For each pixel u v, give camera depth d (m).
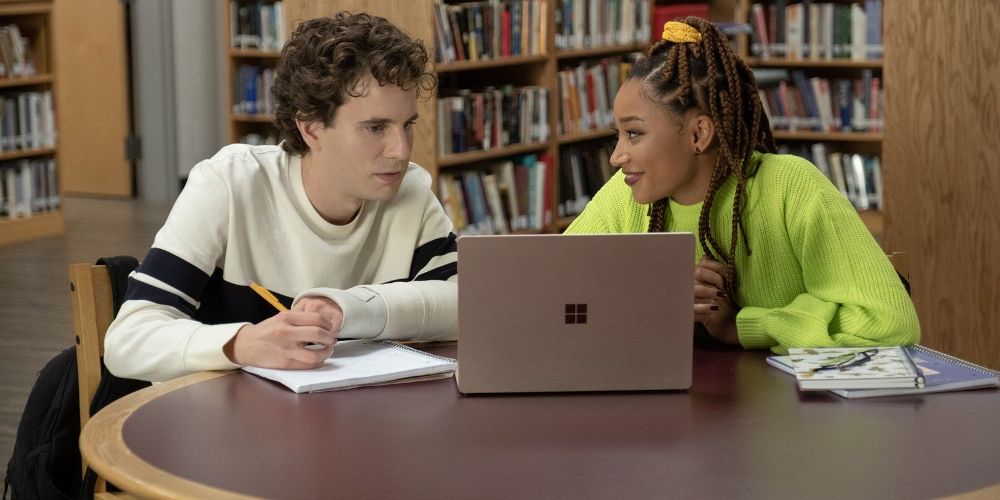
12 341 5.15
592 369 1.76
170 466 1.45
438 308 2.06
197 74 9.15
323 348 1.86
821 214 2.05
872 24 7.32
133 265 2.11
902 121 3.77
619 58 7.06
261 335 1.84
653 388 1.77
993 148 3.64
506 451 1.50
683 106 2.05
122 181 9.09
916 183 3.78
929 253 3.78
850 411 1.67
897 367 1.80
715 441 1.54
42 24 7.41
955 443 1.53
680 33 2.07
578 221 2.35
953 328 3.78
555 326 1.75
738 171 2.05
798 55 7.51
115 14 8.91
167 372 1.89
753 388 1.79
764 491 1.36
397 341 2.08
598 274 1.74
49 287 6.17
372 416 1.65
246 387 1.79
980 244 3.69
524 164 6.38
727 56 2.05
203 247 2.03
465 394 1.76
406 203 2.22
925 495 1.35
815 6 7.45
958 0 3.65
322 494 1.35
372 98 1.94
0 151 7.21
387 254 2.22
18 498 2.12
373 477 1.41
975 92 3.64
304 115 1.99
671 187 2.10
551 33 6.38
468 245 1.72
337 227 2.12
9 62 7.21
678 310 1.76
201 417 1.64
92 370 2.05
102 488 1.94
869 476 1.41
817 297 2.05
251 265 2.10
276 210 2.12
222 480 1.40
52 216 7.55
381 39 1.93
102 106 9.05
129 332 1.93
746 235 2.10
